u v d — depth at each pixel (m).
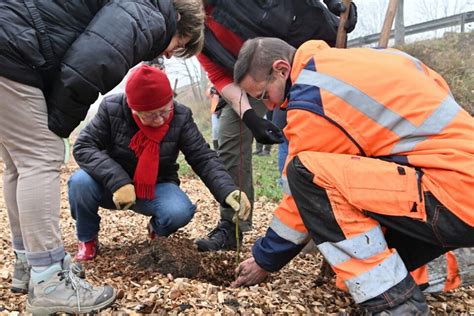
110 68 2.05
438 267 2.72
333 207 2.14
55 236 2.20
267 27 3.25
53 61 2.08
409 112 2.13
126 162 3.30
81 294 2.24
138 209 3.44
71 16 2.10
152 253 3.07
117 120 3.19
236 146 3.78
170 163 3.41
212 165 3.28
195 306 2.37
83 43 2.03
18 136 2.11
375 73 2.20
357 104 2.16
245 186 3.87
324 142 2.20
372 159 2.16
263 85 2.56
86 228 3.29
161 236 3.42
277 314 2.37
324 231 2.19
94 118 3.23
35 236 2.15
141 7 2.17
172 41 2.57
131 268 2.95
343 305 2.55
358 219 2.14
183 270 2.96
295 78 2.42
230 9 3.23
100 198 3.25
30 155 2.13
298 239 2.45
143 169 3.19
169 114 3.13
